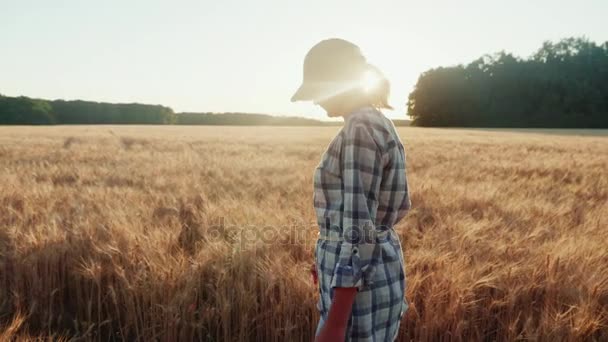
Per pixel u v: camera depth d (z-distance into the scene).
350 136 1.26
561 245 2.81
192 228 3.77
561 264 2.61
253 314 2.56
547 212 4.18
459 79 79.62
